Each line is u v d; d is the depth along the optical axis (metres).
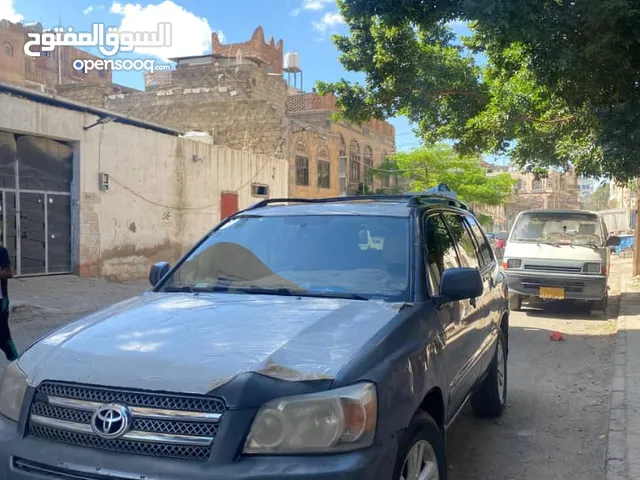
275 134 29.95
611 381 7.15
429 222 4.32
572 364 8.08
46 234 15.56
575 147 10.35
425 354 3.21
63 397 2.63
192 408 2.45
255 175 24.66
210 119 31.17
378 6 9.25
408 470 2.91
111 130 17.11
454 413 3.83
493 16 8.00
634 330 9.80
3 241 14.49
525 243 12.52
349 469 2.43
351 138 39.03
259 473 2.36
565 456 4.88
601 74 8.91
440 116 14.07
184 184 20.30
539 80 8.82
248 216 4.52
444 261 4.24
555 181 78.00
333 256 3.92
